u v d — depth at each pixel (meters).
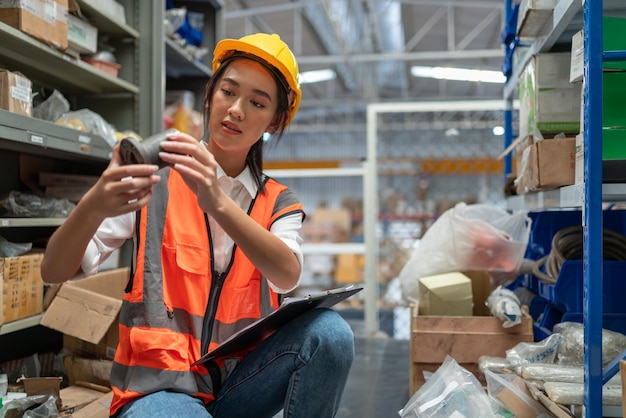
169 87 3.70
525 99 2.19
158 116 2.79
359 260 8.62
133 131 2.80
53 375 2.11
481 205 2.66
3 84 1.77
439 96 12.66
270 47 1.21
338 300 1.30
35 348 2.47
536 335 2.14
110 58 2.63
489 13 7.48
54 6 2.03
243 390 1.20
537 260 2.52
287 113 1.30
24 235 2.44
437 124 13.12
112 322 1.89
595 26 1.41
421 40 9.25
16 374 1.97
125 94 2.82
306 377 1.16
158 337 1.13
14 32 1.83
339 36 7.44
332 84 11.74
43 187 2.48
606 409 1.41
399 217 8.04
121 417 1.07
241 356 1.27
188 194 1.23
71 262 1.03
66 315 1.87
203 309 1.19
